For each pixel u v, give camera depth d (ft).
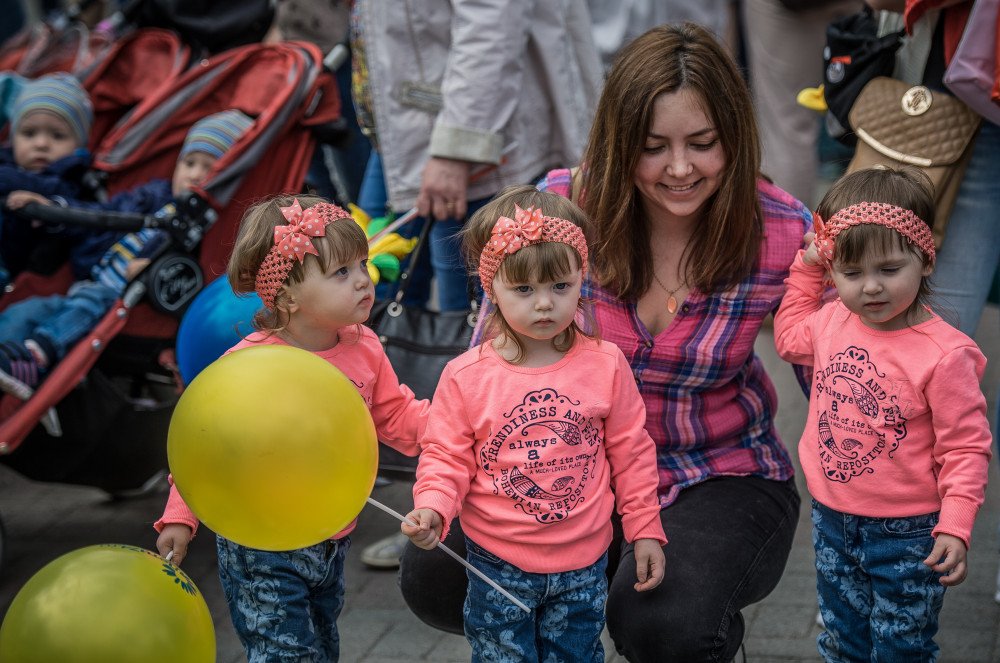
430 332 15.40
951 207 13.53
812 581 15.92
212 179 17.20
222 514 9.55
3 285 17.76
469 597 11.07
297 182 18.52
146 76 20.97
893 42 13.88
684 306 11.62
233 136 18.42
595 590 10.86
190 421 9.52
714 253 11.34
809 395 12.38
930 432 10.82
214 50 21.02
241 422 9.31
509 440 10.56
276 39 24.34
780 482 12.20
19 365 15.55
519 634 10.80
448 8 16.90
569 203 10.77
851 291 10.75
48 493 20.74
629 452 10.78
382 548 17.17
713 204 11.32
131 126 19.58
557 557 10.62
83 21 24.16
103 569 9.46
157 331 17.11
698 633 10.52
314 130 18.60
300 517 9.52
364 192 20.04
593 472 10.75
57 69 22.24
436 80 17.13
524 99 16.99
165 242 16.88
